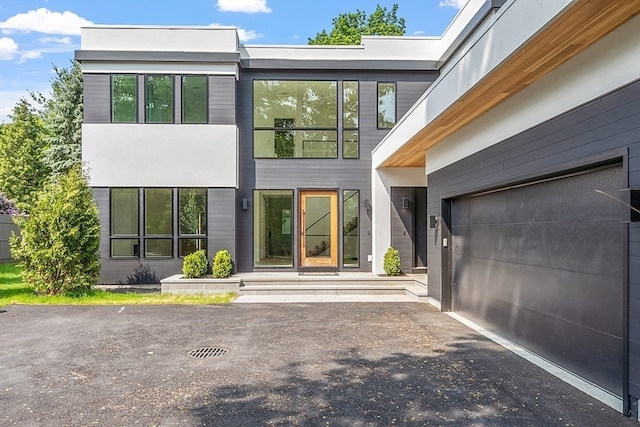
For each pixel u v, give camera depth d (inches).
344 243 395.2
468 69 173.0
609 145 127.4
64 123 615.8
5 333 216.1
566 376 153.1
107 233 371.9
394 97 400.8
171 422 119.0
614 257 134.3
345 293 338.3
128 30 373.1
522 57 141.3
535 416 121.8
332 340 203.2
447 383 147.1
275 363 169.5
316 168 395.9
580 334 150.2
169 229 373.7
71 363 170.2
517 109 178.7
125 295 326.0
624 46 120.8
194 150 373.4
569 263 156.1
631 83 119.0
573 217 154.1
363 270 392.8
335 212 396.2
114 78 374.3
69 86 609.6
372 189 391.5
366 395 137.3
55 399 135.4
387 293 340.8
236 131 378.0
